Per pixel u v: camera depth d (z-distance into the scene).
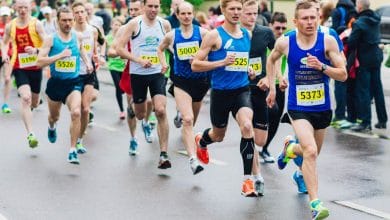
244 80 9.30
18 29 12.62
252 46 10.13
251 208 8.80
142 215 8.52
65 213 8.62
